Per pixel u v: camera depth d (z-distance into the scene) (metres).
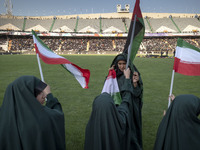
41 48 3.88
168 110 2.37
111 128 1.89
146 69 17.72
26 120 1.77
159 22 65.69
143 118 5.60
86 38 59.91
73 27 64.69
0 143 1.73
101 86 10.08
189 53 3.68
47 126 1.85
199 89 9.35
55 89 9.38
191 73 3.62
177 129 2.17
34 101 1.83
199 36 57.66
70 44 56.59
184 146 2.11
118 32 61.62
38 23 65.38
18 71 15.92
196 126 2.15
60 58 3.87
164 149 2.29
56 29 63.56
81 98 7.76
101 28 64.25
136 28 3.07
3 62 24.06
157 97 7.90
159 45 54.56
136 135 2.76
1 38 56.00
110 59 30.20
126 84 2.52
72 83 10.91
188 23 64.25
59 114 2.05
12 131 1.75
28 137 1.76
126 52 3.12
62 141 2.05
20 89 1.82
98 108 1.91
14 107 1.79
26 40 56.78
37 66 19.70
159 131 2.45
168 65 21.52
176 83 10.91
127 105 2.37
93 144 1.97
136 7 2.95
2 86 9.84
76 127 4.94
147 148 3.90
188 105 2.14
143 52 50.03
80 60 28.08
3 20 62.56
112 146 1.89
